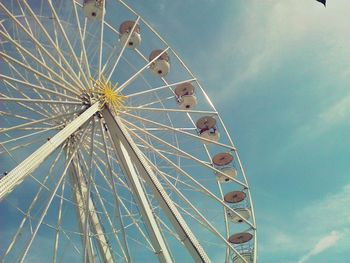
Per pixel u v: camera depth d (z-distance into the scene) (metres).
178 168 21.03
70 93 20.05
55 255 18.50
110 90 20.88
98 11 22.23
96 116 20.72
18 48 17.77
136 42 24.20
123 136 19.16
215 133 27.08
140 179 20.33
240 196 25.47
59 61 21.27
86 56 21.08
